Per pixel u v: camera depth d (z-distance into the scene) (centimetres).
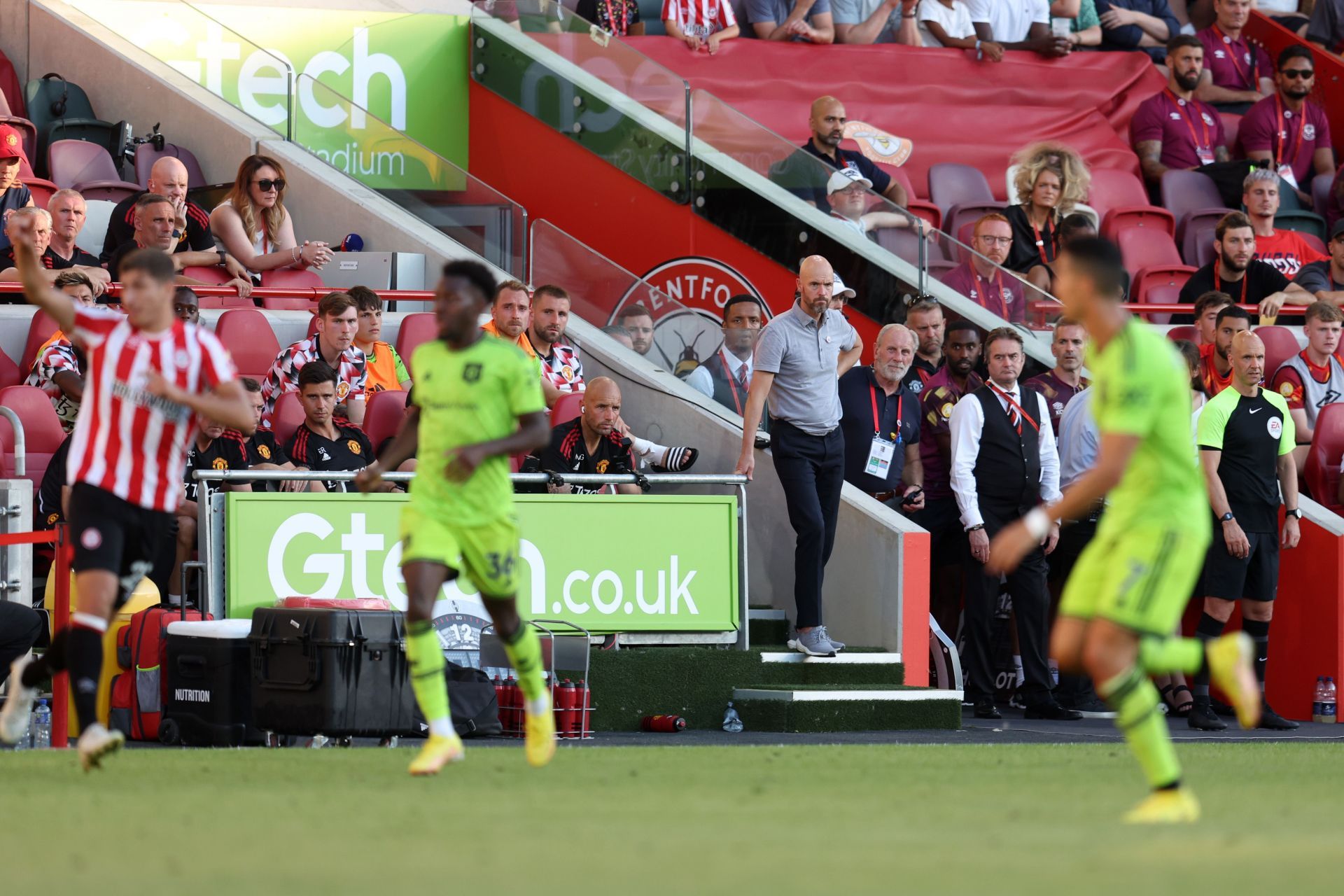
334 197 5425
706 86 6706
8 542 3067
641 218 5806
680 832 1892
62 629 2672
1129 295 5978
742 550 4112
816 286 3994
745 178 5603
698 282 5681
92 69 5903
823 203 5491
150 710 3494
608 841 1805
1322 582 4566
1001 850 1744
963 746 3319
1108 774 2645
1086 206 5919
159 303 2453
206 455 3922
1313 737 3978
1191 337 5181
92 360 2467
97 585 2419
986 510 4350
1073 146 6925
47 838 1823
